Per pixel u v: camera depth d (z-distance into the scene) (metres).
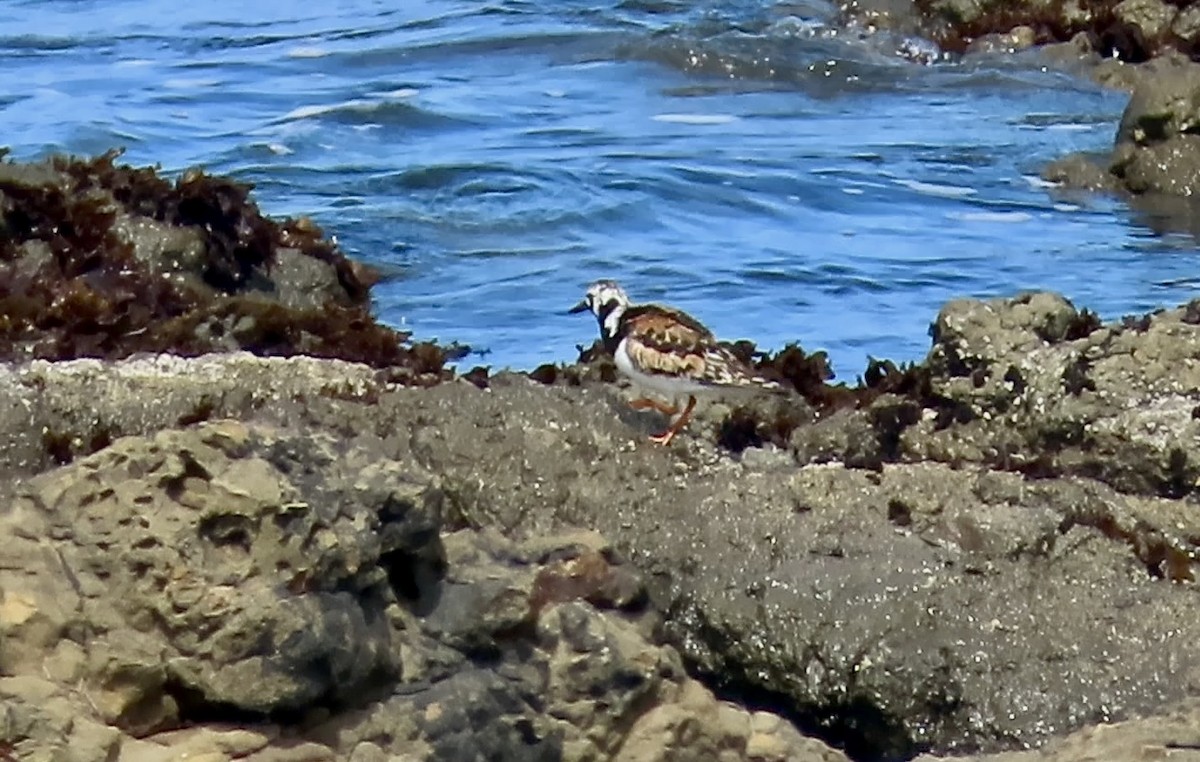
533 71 34.25
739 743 10.05
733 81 34.16
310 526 9.18
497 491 12.12
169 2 42.16
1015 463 13.13
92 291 15.04
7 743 8.52
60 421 12.31
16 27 38.59
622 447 12.62
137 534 9.12
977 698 11.33
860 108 32.50
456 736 9.38
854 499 12.34
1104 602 11.70
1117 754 10.12
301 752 9.05
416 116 29.62
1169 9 36.44
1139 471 13.19
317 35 37.53
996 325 13.92
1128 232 24.72
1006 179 27.36
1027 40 36.84
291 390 13.00
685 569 11.92
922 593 11.70
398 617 9.57
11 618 8.90
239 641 8.95
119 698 8.91
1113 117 31.91
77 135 27.50
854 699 11.50
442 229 22.95
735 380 13.09
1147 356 13.62
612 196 24.62
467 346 17.89
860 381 15.02
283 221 19.61
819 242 23.25
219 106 30.34
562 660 9.77
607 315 13.70
